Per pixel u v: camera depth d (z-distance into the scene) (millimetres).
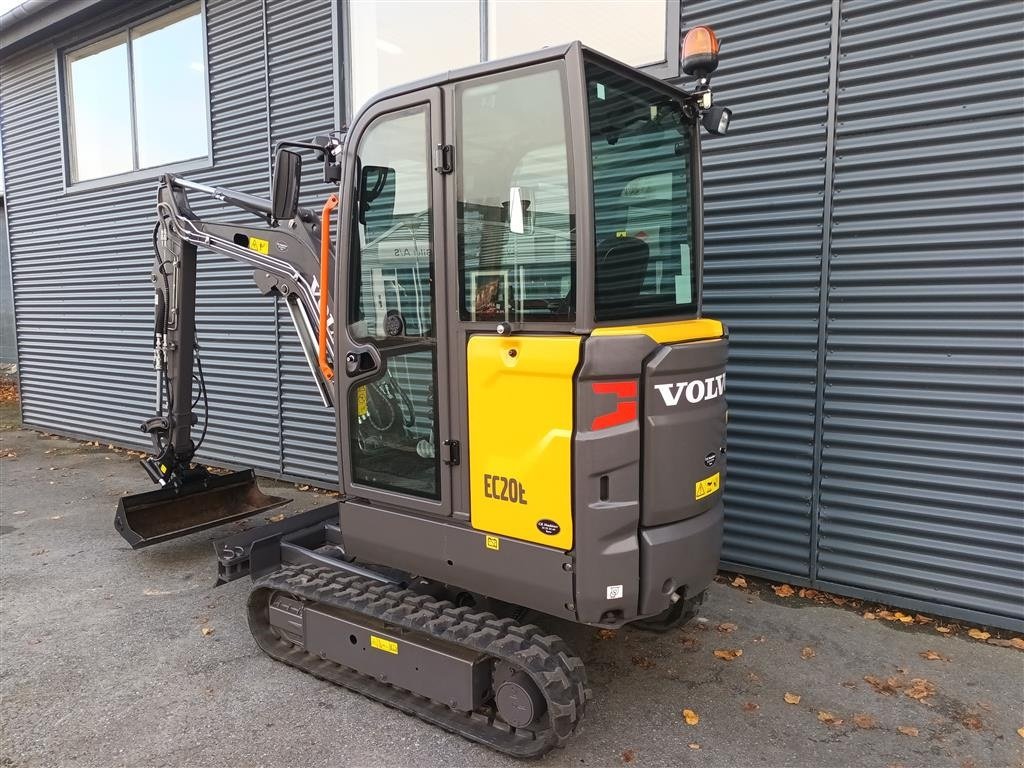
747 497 4352
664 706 3018
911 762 2645
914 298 3730
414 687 2883
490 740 2711
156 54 7445
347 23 5941
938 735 2803
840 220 3914
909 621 3773
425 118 2691
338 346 3076
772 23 4004
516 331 2514
